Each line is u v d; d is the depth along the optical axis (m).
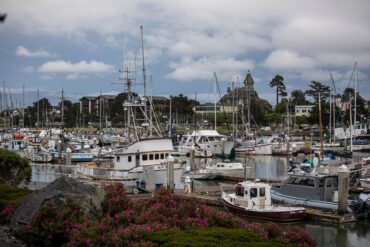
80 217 17.36
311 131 125.56
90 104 178.75
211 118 147.38
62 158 68.38
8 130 123.12
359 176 45.62
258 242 15.17
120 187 20.52
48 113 155.75
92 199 18.94
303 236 18.52
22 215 19.41
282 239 17.33
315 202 35.06
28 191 25.17
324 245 27.42
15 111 157.00
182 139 95.06
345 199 32.84
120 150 44.94
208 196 39.28
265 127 152.38
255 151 87.38
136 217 17.55
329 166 50.94
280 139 102.56
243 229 17.00
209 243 14.27
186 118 164.38
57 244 17.12
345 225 31.56
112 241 14.94
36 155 71.69
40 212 17.42
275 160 80.00
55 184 19.77
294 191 37.25
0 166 31.30
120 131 126.56
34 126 156.38
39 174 47.78
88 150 77.50
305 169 48.19
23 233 17.88
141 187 41.41
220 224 17.98
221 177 54.66
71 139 98.38
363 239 28.62
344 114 122.00
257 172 61.91
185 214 18.22
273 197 37.88
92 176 44.53
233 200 34.69
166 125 128.38
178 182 44.47
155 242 14.94
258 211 32.47
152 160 44.00
